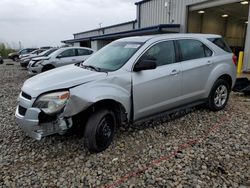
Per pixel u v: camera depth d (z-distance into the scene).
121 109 3.67
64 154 3.46
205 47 4.85
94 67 3.96
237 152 3.41
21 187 2.75
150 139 3.87
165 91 4.09
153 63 3.62
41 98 3.15
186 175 2.89
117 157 3.34
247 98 6.45
